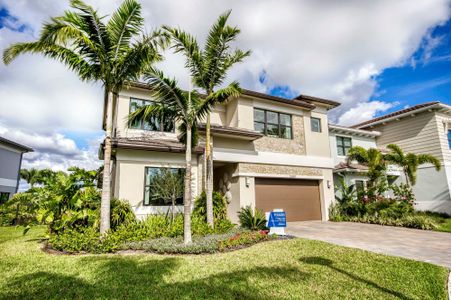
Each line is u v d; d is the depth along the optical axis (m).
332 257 7.32
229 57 10.98
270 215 11.18
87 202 10.26
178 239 9.27
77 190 9.90
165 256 7.58
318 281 5.46
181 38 9.77
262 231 10.66
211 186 11.07
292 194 16.61
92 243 8.08
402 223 14.10
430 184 20.11
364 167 20.02
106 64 9.00
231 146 15.02
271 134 16.77
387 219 14.90
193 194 13.54
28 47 8.20
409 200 16.73
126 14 8.89
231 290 5.00
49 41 8.23
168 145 13.15
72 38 8.27
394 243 9.42
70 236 8.52
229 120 16.86
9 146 24.23
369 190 17.55
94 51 8.71
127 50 9.33
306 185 17.33
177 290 5.02
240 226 12.39
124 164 12.44
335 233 11.83
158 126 14.65
